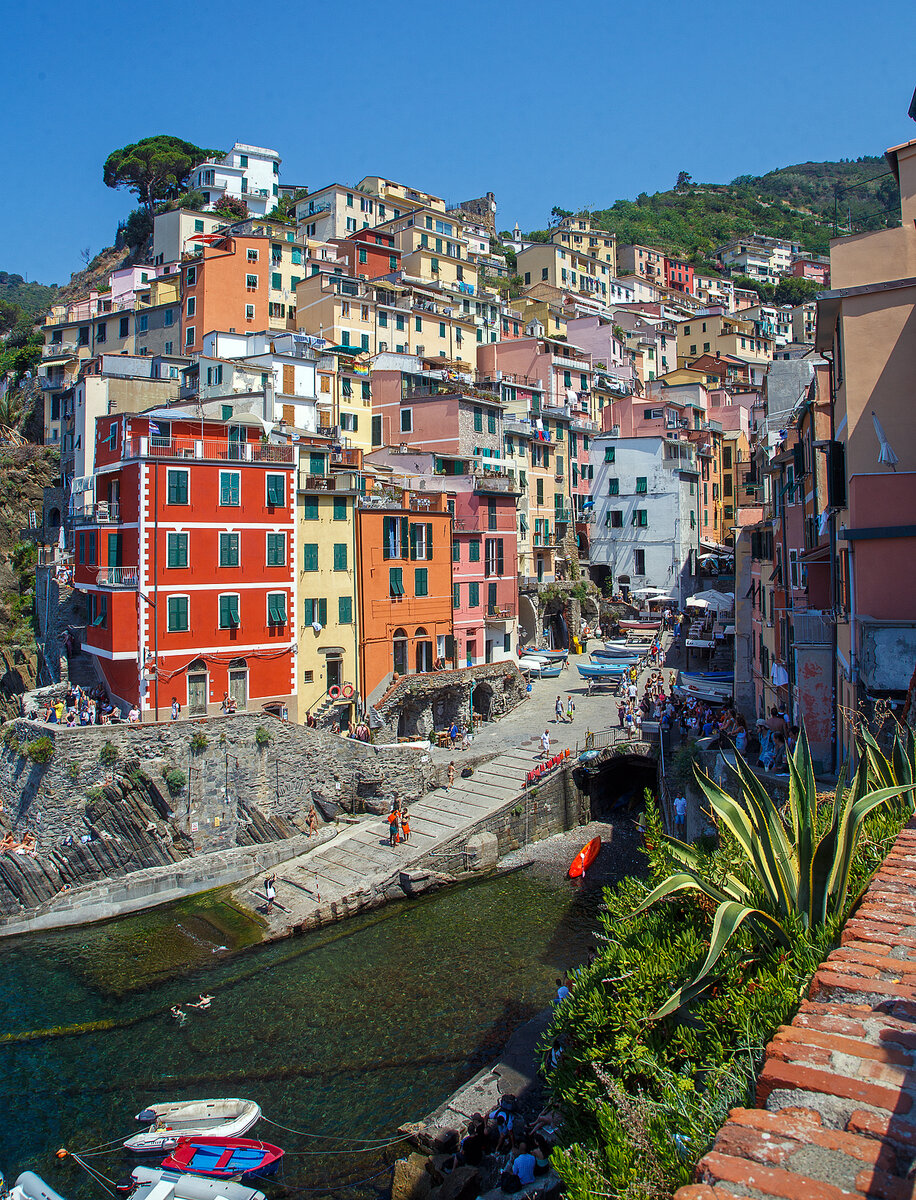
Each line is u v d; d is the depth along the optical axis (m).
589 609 84.38
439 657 61.72
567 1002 15.98
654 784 55.59
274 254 91.38
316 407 72.44
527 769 50.97
